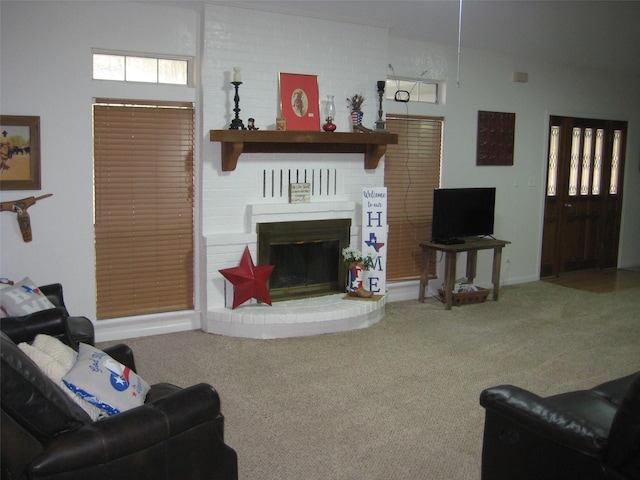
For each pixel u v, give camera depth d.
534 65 6.65
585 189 7.48
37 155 4.23
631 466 1.90
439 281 6.28
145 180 4.66
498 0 4.47
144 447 2.07
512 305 5.91
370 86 5.36
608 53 6.32
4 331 2.96
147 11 4.48
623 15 4.90
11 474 1.99
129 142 4.57
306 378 3.91
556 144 7.09
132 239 4.67
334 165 5.29
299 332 4.78
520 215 6.88
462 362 4.25
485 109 6.34
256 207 4.85
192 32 4.66
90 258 4.52
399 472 2.76
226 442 3.02
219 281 4.82
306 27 4.98
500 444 2.33
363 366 4.14
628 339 4.85
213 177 4.77
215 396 2.27
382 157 5.52
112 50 4.43
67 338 3.12
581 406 2.49
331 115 4.99
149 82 4.63
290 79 4.93
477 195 5.90
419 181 6.04
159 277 4.81
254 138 4.55
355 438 3.09
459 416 3.36
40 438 2.00
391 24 5.21
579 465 2.05
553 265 7.33
